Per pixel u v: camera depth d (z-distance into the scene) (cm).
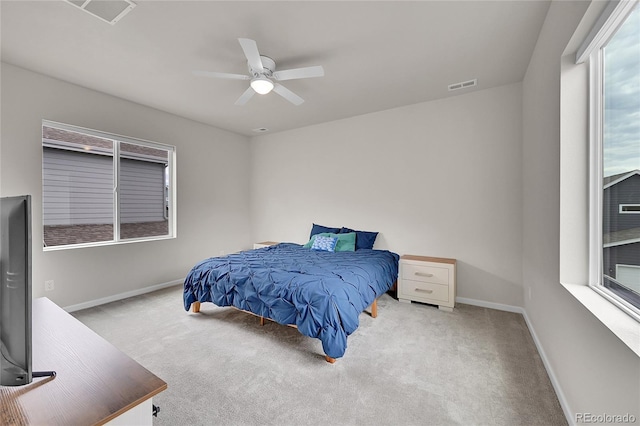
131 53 250
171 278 411
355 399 172
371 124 409
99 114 332
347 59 259
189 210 435
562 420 155
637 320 114
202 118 429
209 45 237
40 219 291
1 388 85
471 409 163
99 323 282
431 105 363
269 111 400
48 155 317
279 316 229
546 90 204
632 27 121
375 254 354
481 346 236
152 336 255
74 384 87
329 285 229
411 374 197
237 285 260
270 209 516
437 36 225
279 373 199
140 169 392
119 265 354
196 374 198
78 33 220
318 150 460
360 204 421
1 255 84
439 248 361
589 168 161
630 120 123
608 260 147
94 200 349
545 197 208
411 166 379
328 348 205
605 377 114
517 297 315
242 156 527
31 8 191
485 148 332
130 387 86
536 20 206
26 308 80
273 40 229
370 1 186
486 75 293
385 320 290
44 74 289
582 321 137
